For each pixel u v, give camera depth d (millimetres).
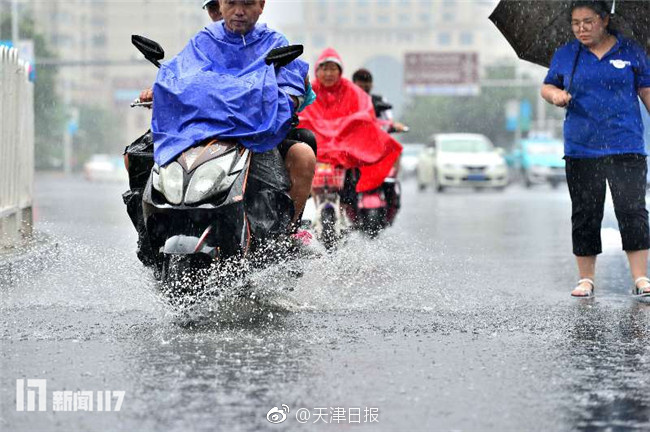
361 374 6465
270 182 8258
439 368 6652
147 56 8633
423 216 23766
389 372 6523
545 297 10094
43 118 89000
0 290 9719
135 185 8445
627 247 10328
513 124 86062
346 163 13398
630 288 10906
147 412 5578
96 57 148250
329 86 13625
